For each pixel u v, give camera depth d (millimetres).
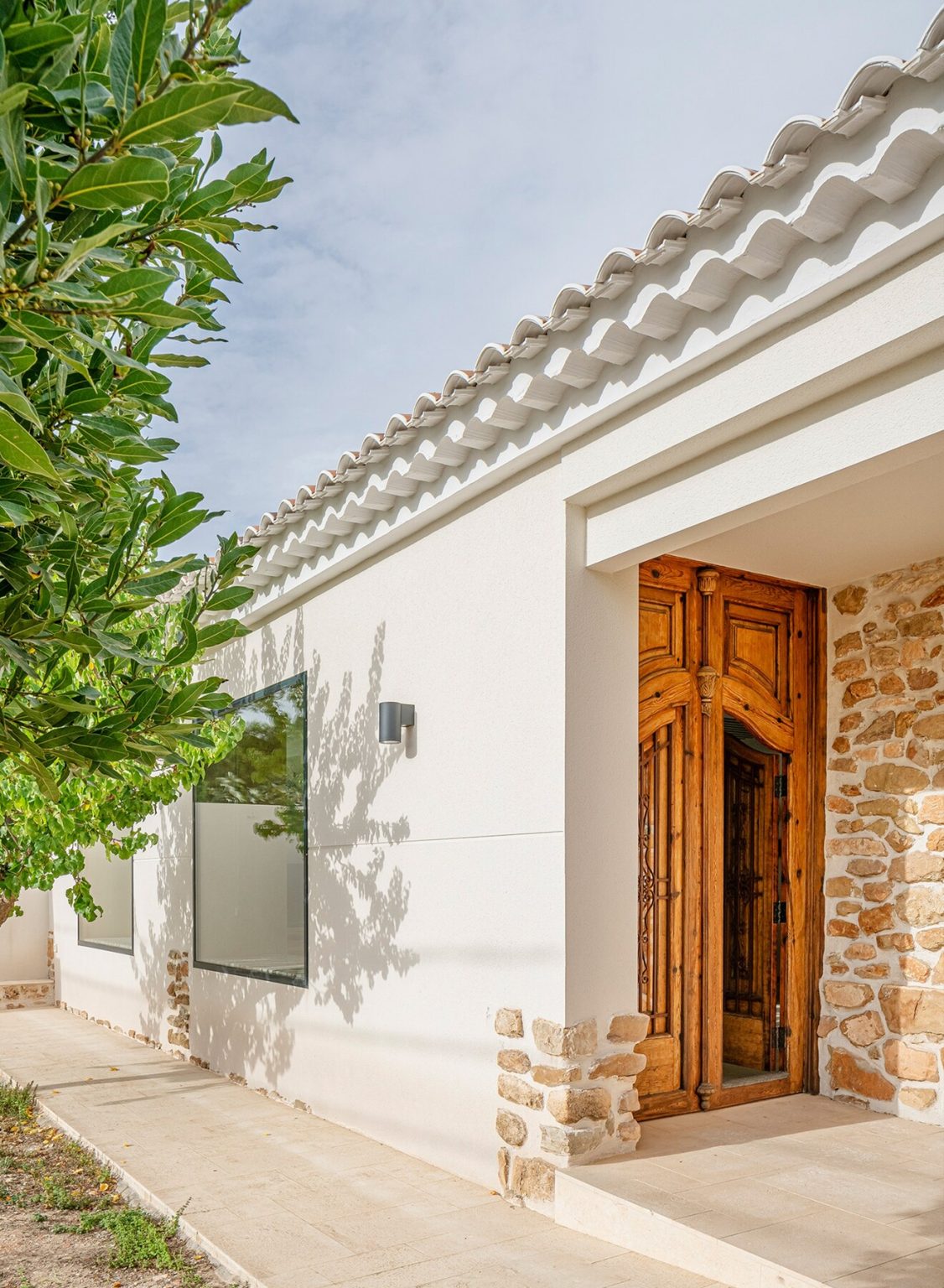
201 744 2469
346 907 6699
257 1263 4211
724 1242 3752
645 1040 5395
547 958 4789
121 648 2203
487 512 5531
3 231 1455
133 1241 4508
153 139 1483
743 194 3502
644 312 3992
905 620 5703
